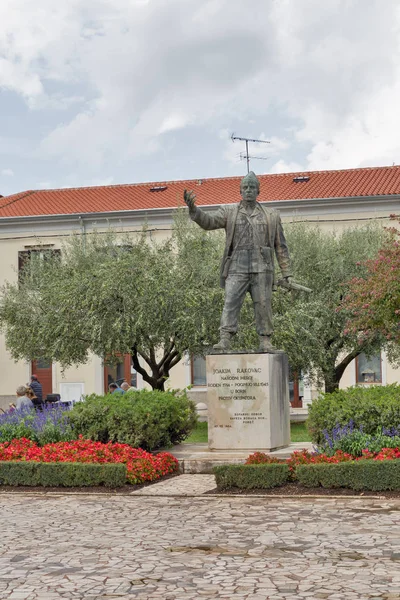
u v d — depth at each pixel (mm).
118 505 9812
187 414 15133
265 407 12414
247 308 20109
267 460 11039
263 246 12844
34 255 25922
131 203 33781
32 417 13914
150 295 20203
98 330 20234
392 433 11484
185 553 7203
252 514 8961
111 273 20281
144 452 12008
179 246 22250
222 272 12992
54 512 9453
